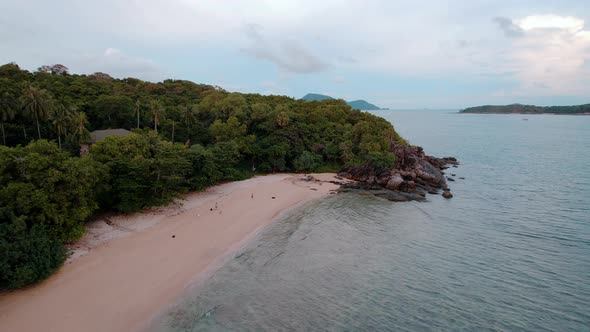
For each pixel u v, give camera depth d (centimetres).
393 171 6359
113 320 2072
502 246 3531
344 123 8944
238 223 3859
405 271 2958
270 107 8981
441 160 8856
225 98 9000
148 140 4450
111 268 2630
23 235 2344
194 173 4934
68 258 2695
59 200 2714
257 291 2538
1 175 2553
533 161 9256
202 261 2900
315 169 7225
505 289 2709
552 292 2677
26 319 1998
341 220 4216
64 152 3072
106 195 3606
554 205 5044
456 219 4378
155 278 2561
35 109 5094
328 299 2494
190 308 2266
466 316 2358
